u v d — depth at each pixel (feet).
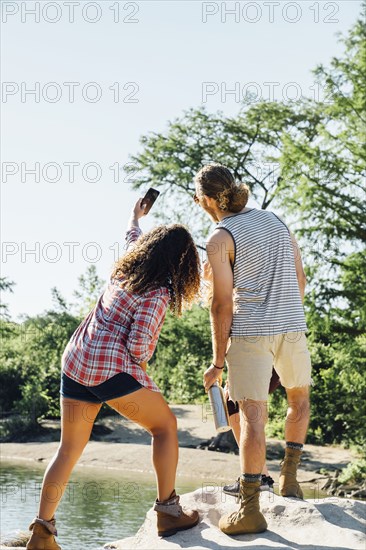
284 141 83.76
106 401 14.93
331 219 79.20
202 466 78.48
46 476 15.12
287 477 16.97
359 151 79.05
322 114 99.50
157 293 15.16
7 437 112.37
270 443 93.15
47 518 15.10
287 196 81.46
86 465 82.23
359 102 80.38
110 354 14.83
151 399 15.02
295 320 15.80
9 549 16.19
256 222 16.11
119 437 109.19
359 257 78.89
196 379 102.68
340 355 78.59
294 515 15.62
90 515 47.57
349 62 81.76
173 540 15.48
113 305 15.19
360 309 77.46
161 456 15.35
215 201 16.42
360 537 14.80
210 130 106.01
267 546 14.55
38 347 124.88
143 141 105.70
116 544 16.39
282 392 95.25
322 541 14.84
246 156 104.78
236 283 15.89
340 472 76.89
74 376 15.03
